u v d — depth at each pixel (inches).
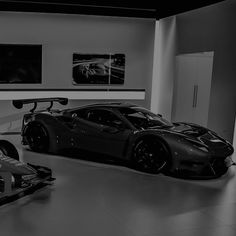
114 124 202.2
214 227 123.4
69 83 338.0
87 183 168.6
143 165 187.3
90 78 342.3
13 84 322.0
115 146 197.8
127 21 344.2
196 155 172.2
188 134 186.4
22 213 129.0
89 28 335.0
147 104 364.8
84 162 209.6
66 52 333.1
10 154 173.0
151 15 337.4
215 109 269.6
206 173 176.2
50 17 323.0
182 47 312.0
